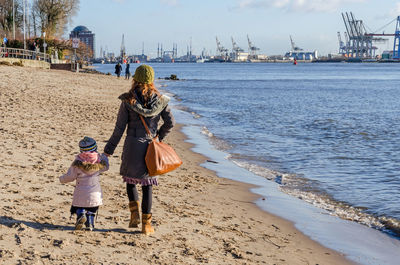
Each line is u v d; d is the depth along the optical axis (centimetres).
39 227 496
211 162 1073
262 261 491
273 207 734
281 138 1519
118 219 559
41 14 7794
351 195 829
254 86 5347
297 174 991
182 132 1568
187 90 4303
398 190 862
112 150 502
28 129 1200
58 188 672
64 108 1758
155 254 459
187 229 562
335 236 614
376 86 5631
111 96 2530
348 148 1333
